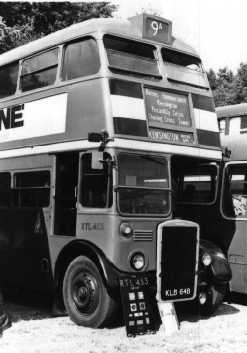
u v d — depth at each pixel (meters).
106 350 6.69
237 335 7.57
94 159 7.64
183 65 9.32
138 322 7.47
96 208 7.92
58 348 6.72
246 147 9.92
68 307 8.24
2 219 9.90
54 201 8.72
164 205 8.20
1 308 7.71
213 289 8.86
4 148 9.88
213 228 10.11
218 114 11.79
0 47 18.12
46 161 8.88
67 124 8.48
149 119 8.25
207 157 9.00
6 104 9.92
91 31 8.29
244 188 9.77
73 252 8.40
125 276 7.64
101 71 7.96
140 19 8.80
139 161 7.99
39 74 9.29
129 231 7.70
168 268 7.91
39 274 9.00
